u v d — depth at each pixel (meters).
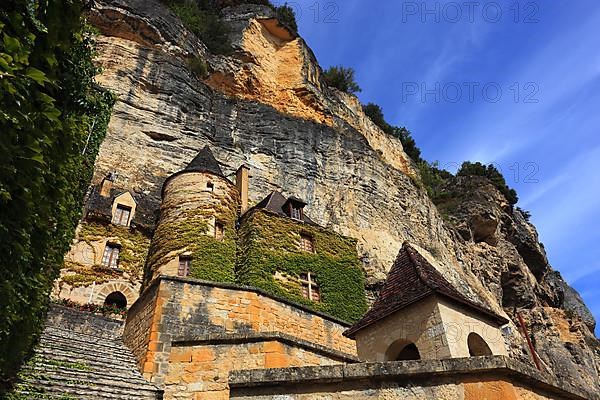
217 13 40.12
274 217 21.17
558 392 5.47
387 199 32.09
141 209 22.17
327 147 32.44
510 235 46.62
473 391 4.74
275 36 40.06
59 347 9.68
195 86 29.92
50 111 3.98
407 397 4.78
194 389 9.59
